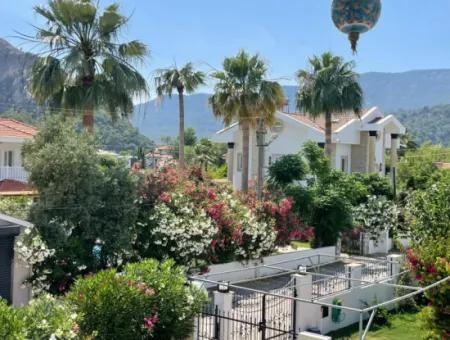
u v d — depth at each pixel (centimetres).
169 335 991
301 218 2223
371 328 1503
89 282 910
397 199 2944
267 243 1883
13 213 1368
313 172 2347
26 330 668
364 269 1819
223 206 1753
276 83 2552
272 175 2288
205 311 1187
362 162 3644
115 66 1938
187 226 1582
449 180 1806
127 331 894
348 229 2352
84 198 1380
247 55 2531
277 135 3212
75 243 1327
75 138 1405
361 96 3003
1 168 2339
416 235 1709
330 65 2970
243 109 2527
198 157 6112
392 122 3819
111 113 2006
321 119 3759
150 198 1592
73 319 769
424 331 1191
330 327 1458
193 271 1638
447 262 1073
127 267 1010
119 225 1428
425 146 6288
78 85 1944
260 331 1127
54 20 1950
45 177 1356
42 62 1920
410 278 1666
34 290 1259
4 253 1201
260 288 1731
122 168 1497
